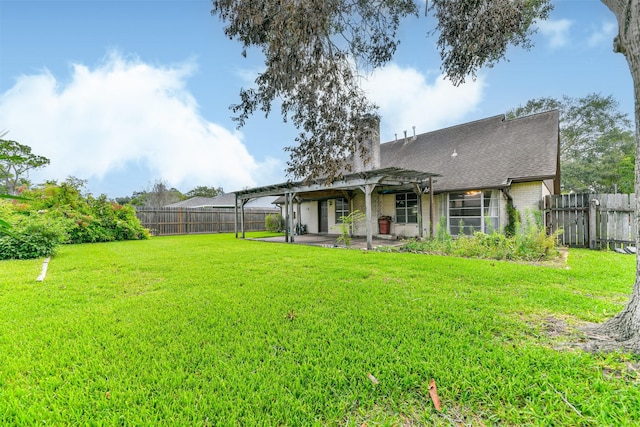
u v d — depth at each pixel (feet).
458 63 14.38
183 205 104.53
